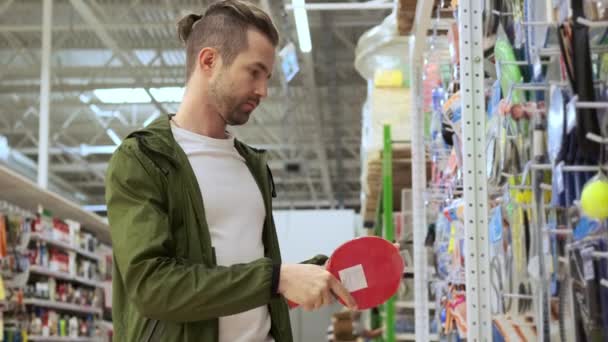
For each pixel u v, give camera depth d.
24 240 7.46
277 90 13.81
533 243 2.28
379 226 6.67
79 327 9.30
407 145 5.52
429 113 4.07
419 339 3.91
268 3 9.20
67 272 8.58
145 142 1.77
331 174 20.44
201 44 1.85
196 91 1.87
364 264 1.77
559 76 2.18
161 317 1.63
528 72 2.35
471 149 2.40
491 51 2.58
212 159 1.86
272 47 1.85
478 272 2.33
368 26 11.70
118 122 15.91
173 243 1.73
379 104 5.66
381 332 7.20
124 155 1.74
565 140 1.96
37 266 7.59
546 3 2.32
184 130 1.87
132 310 1.74
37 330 7.84
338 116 15.91
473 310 2.32
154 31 11.59
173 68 13.11
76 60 13.11
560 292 2.16
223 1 1.87
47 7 10.29
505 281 2.45
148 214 1.68
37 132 16.27
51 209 9.12
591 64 1.93
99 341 9.82
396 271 1.78
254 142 17.27
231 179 1.87
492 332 2.51
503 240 2.46
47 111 10.17
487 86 2.68
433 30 3.80
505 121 2.40
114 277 1.80
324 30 11.46
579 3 1.98
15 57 12.92
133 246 1.64
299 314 14.13
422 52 3.92
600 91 2.04
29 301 7.54
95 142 17.36
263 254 1.91
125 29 11.53
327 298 1.63
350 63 13.29
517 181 2.40
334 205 22.69
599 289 1.95
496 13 2.48
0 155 14.46
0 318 6.71
